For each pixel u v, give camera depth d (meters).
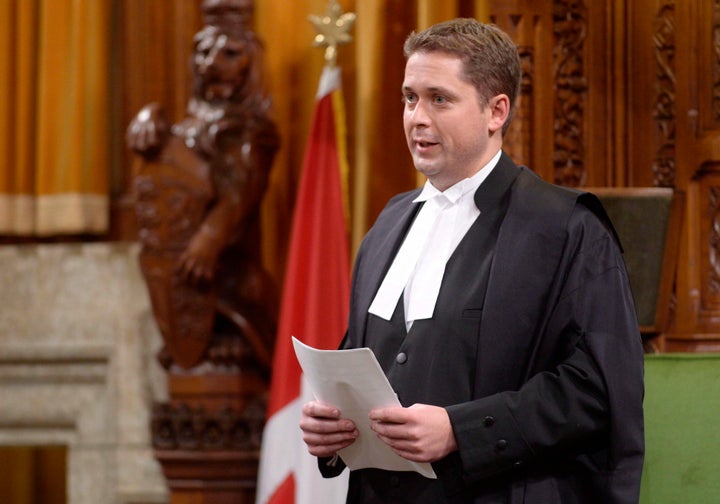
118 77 14.09
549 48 11.84
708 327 11.62
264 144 12.22
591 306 5.98
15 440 13.89
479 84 6.29
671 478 7.74
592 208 6.43
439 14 12.30
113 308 13.43
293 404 11.30
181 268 11.98
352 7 13.19
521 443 5.79
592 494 6.02
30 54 13.93
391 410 5.80
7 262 13.80
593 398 5.83
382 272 6.77
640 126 11.98
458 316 6.15
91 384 13.62
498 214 6.41
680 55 11.87
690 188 11.84
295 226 11.71
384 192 12.77
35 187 13.97
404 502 6.17
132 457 13.21
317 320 11.38
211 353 12.09
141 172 12.12
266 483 11.26
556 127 11.90
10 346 13.75
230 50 12.18
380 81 12.79
